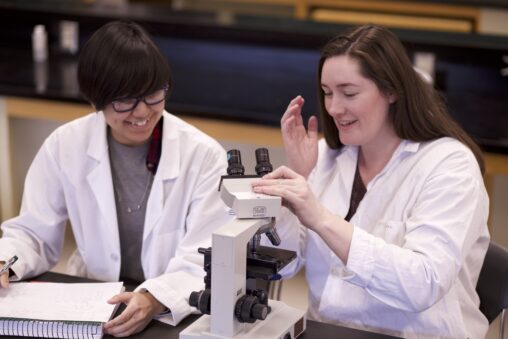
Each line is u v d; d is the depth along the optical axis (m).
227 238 1.44
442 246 1.67
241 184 1.57
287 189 1.59
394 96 1.82
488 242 1.92
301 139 1.97
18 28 4.06
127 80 1.80
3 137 3.49
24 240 2.04
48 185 2.12
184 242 2.00
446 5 4.60
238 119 3.05
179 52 3.82
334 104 1.79
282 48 3.67
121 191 2.09
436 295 1.64
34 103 3.35
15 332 1.65
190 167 2.07
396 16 4.77
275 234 1.57
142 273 2.13
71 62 3.87
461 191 1.74
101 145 2.06
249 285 1.56
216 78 3.58
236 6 5.45
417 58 3.46
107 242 2.09
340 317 1.90
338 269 1.92
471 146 1.91
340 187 2.00
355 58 1.75
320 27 3.68
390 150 1.93
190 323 1.73
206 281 1.56
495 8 4.48
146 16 3.85
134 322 1.67
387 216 1.87
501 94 3.42
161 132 2.08
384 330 1.86
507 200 3.19
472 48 3.39
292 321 1.62
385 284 1.64
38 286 1.85
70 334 1.64
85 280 1.95
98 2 4.38
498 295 1.92
